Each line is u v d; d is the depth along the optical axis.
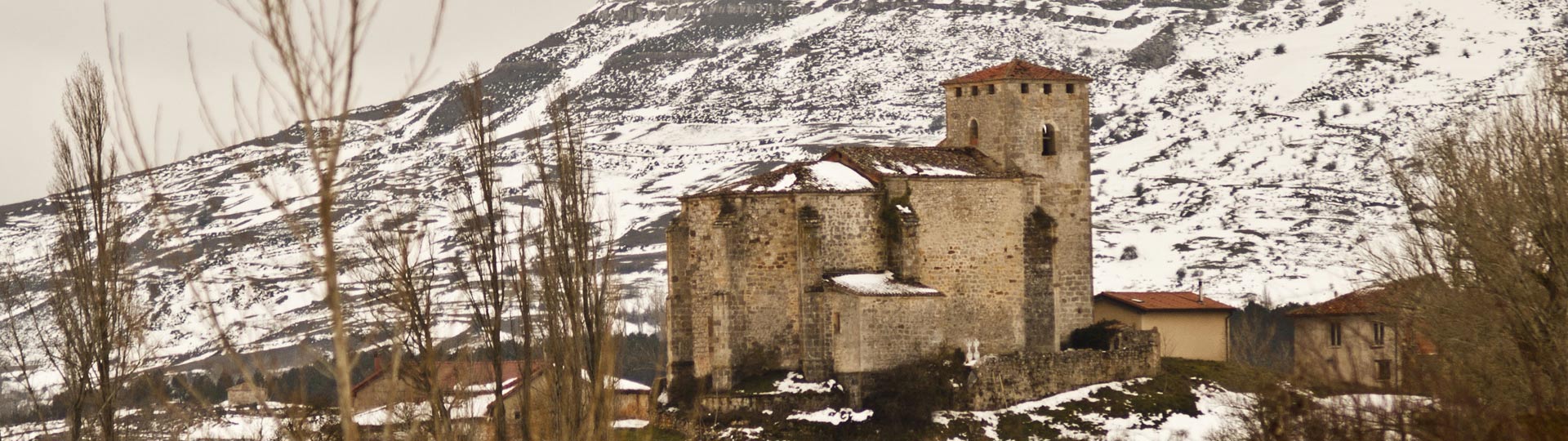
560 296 165.38
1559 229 175.38
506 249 167.75
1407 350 182.62
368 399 169.12
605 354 162.00
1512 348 170.38
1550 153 184.38
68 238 174.62
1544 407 150.00
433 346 138.75
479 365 172.12
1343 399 175.38
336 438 138.75
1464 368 167.38
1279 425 184.50
